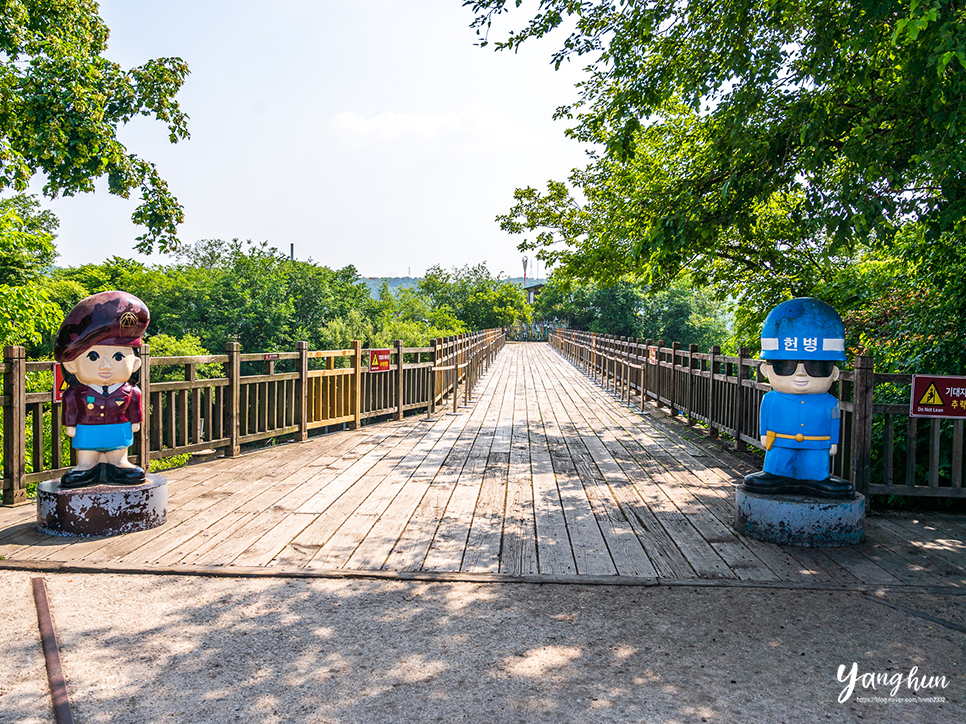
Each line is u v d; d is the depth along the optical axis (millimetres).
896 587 4043
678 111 9266
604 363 18922
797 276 8969
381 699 2777
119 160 10641
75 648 3213
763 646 3283
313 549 4695
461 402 14625
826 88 5184
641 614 3645
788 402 5035
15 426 5738
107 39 11648
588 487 6691
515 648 3238
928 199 5129
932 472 5629
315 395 9789
